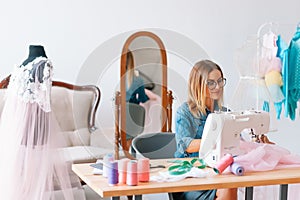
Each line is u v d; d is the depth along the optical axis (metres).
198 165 2.84
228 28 5.28
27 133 3.31
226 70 5.30
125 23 5.09
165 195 4.40
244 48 3.50
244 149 2.95
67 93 4.83
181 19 5.19
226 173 2.69
